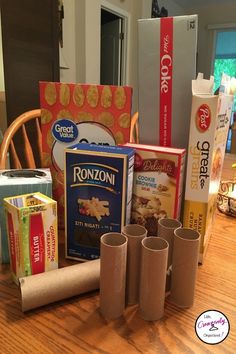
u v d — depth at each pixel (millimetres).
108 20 4004
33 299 450
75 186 599
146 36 618
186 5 5246
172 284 481
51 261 542
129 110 657
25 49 2449
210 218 663
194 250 452
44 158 734
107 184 581
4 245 592
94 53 3273
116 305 444
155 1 4266
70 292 481
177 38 596
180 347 404
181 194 628
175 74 618
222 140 663
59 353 389
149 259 420
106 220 598
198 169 572
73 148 603
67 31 3074
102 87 658
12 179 610
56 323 441
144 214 631
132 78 4172
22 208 493
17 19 2346
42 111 708
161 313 452
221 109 582
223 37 5398
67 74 3184
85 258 620
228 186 960
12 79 2396
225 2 5062
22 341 409
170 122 653
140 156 608
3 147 1013
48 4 2566
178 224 530
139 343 408
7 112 2416
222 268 607
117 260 424
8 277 560
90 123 684
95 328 433
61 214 735
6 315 457
